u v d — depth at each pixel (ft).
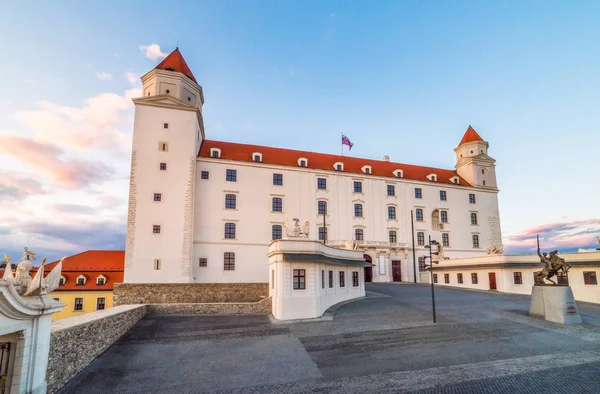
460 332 67.26
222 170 158.40
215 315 86.07
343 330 69.77
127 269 132.26
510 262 129.49
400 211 188.14
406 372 48.01
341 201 177.58
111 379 46.39
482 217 205.16
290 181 169.68
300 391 42.68
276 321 78.48
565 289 76.18
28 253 41.22
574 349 57.26
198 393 42.52
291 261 83.15
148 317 83.10
